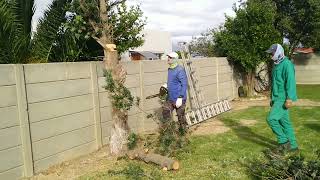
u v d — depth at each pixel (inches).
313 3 714.2
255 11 579.5
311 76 933.2
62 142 267.4
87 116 293.4
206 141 315.9
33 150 242.4
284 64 255.4
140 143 299.0
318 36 754.2
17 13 292.4
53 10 314.3
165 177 227.9
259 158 256.2
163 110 324.5
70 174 243.4
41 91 248.8
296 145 266.5
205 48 747.4
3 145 220.5
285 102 257.8
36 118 244.8
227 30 609.0
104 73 273.1
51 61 319.9
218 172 232.2
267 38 576.7
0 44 255.1
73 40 317.1
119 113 280.8
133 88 356.2
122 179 227.8
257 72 690.8
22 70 234.4
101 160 273.4
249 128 368.2
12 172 226.8
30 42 299.9
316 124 377.1
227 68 594.2
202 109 426.3
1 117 219.3
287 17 743.1
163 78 403.9
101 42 280.8
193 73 467.5
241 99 616.4
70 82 275.3
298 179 191.5
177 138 280.5
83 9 285.3
